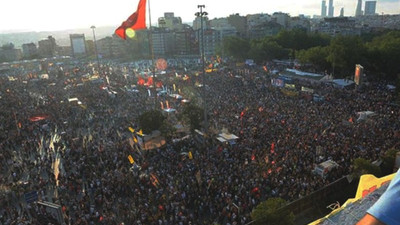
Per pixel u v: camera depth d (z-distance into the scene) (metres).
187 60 154.12
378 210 1.52
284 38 124.31
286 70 81.38
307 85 67.62
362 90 61.66
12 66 150.25
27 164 35.84
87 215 24.88
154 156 35.50
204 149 36.78
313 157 31.92
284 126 41.50
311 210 24.27
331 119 43.19
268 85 68.62
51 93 74.12
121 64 150.12
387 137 34.94
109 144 40.34
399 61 78.06
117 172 31.00
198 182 28.22
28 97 70.62
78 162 35.28
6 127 48.69
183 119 43.09
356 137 35.88
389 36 100.44
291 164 30.88
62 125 50.56
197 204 26.16
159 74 91.69
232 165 31.33
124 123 49.75
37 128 49.03
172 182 29.33
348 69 84.62
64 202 28.02
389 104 50.00
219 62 115.75
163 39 184.00
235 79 78.06
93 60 178.25
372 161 29.22
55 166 36.53
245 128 41.78
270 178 28.52
